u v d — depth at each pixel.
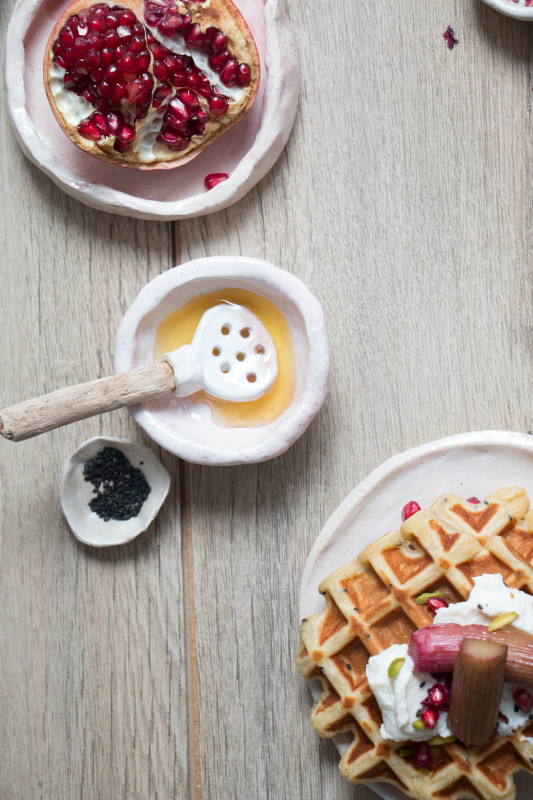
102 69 0.61
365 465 0.66
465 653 0.56
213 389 0.63
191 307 0.64
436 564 0.58
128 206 0.64
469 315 0.65
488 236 0.65
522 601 0.57
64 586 0.66
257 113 0.64
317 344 0.62
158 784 0.66
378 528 0.63
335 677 0.60
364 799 0.65
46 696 0.66
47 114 0.64
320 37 0.65
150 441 0.66
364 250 0.66
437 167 0.65
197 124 0.62
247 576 0.66
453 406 0.65
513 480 0.63
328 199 0.66
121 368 0.63
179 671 0.66
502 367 0.65
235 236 0.66
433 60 0.65
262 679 0.66
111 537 0.65
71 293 0.66
